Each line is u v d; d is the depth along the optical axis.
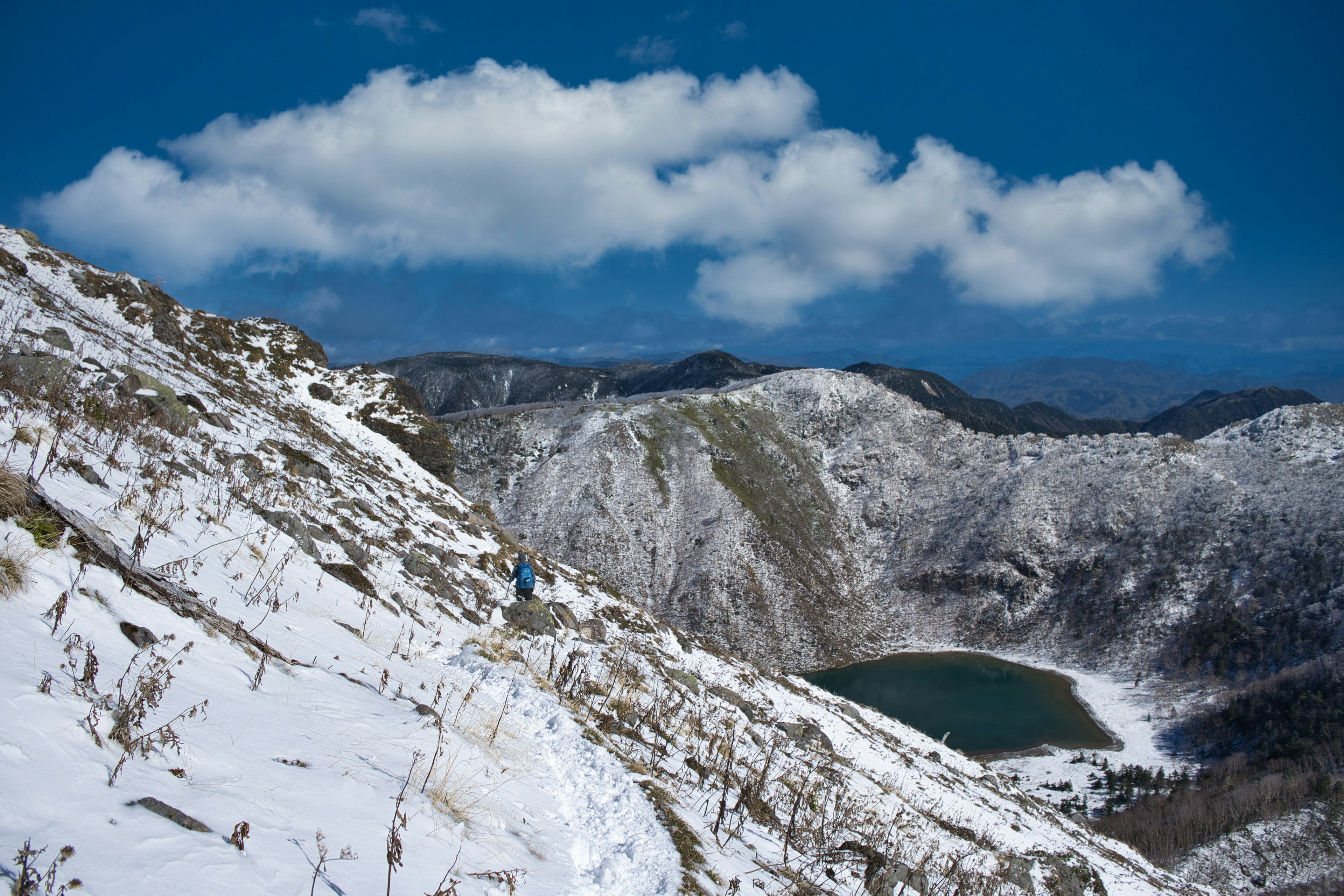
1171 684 100.56
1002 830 20.33
